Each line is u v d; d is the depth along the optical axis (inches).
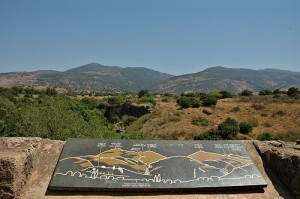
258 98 1331.2
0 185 158.1
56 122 468.1
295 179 190.1
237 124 872.9
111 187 173.0
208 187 183.3
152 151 209.3
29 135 434.0
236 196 184.5
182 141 226.2
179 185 181.0
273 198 187.0
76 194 170.7
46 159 201.6
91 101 2078.0
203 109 1111.6
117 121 1449.3
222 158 212.7
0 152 176.1
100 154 199.9
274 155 218.4
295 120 885.8
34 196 168.9
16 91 2428.6
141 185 176.9
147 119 1200.8
